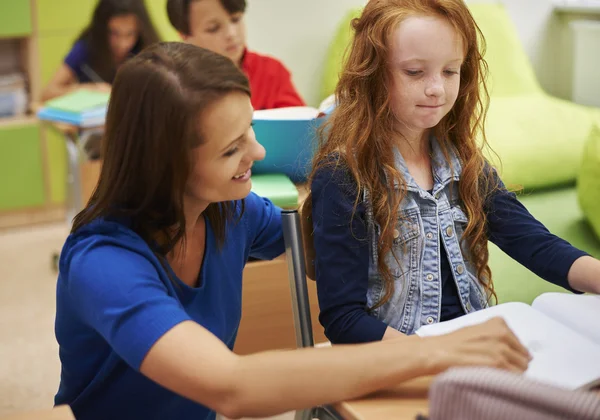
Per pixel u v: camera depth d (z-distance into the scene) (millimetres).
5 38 3492
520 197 2609
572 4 3453
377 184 1225
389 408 906
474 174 1302
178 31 2451
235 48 2439
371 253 1232
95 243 1014
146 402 1141
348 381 897
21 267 3156
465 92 1286
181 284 1100
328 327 1180
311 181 1261
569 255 1235
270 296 1860
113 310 945
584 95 3479
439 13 1182
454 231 1287
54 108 2779
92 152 2822
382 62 1206
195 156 994
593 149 2285
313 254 1303
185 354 897
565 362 947
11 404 2191
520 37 3477
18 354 2484
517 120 2752
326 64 3182
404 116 1216
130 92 1000
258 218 1284
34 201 3562
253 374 886
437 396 663
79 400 1149
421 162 1300
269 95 2674
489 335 933
